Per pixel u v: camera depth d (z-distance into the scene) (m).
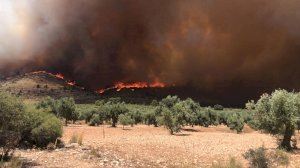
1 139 21.31
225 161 25.03
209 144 36.78
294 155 28.94
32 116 29.36
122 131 58.69
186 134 55.88
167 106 90.56
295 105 32.50
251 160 22.69
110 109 86.00
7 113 21.62
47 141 29.03
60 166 20.78
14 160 20.61
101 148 29.14
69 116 79.62
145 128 73.19
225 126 100.19
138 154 27.47
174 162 24.86
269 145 36.28
